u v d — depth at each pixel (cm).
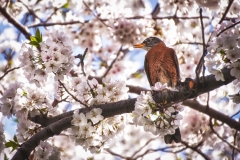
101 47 1359
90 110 757
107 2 1309
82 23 1321
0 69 1288
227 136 1177
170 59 1124
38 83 742
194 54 1271
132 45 1276
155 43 1229
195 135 1182
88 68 1319
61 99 816
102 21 1283
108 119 784
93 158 1069
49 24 1273
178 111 728
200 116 1186
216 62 728
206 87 743
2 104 794
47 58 712
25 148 784
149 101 709
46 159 757
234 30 769
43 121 807
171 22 1266
